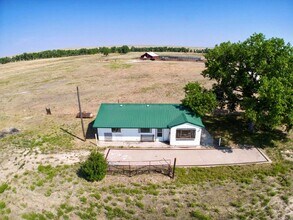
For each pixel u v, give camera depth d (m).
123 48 154.50
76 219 22.47
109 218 22.53
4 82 77.88
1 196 25.23
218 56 35.09
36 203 24.20
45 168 29.58
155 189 25.97
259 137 36.19
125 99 55.66
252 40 32.94
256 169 28.98
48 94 61.69
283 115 30.25
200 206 23.61
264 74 32.34
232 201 24.14
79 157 31.88
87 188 26.12
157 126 33.81
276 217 22.05
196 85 37.56
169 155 31.92
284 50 31.84
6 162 31.25
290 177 27.38
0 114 48.62
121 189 25.92
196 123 33.03
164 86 65.62
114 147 34.12
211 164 29.94
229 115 43.94
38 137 37.72
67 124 42.22
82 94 60.59
